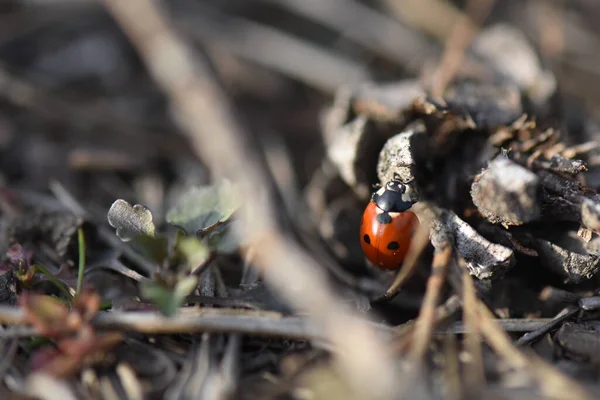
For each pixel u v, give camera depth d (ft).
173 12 0.58
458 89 0.46
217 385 0.39
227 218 0.42
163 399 0.39
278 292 0.42
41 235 0.44
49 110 0.53
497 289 0.42
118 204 0.42
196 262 0.42
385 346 0.40
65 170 0.51
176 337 0.41
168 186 0.51
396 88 0.47
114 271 0.43
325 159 0.48
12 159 0.51
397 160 0.43
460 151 0.44
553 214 0.42
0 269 0.42
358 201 0.47
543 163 0.42
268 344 0.41
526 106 0.45
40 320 0.39
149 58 0.55
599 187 0.43
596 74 0.54
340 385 0.39
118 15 0.56
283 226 0.47
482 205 0.41
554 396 0.39
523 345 0.41
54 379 0.39
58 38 0.57
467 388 0.39
